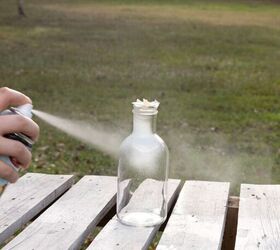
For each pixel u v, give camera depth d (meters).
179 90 9.38
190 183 2.57
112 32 15.16
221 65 11.55
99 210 2.21
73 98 8.73
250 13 18.97
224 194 2.42
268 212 2.22
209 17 18.08
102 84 9.71
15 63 11.41
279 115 7.88
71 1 21.17
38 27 15.86
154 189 2.04
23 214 2.17
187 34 15.11
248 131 7.03
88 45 13.41
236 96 9.00
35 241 1.93
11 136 1.49
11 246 1.89
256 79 10.34
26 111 1.58
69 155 5.84
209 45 13.70
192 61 11.90
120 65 11.34
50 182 2.55
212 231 2.01
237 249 1.89
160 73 10.68
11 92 1.58
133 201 2.05
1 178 1.49
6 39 14.13
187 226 2.05
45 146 6.07
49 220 2.11
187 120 7.50
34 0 21.11
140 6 20.41
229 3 21.17
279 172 5.47
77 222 2.09
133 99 8.73
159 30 15.65
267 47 13.55
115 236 1.95
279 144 6.46
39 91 9.19
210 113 7.92
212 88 9.56
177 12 19.12
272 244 1.92
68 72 10.64
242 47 13.50
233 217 2.30
